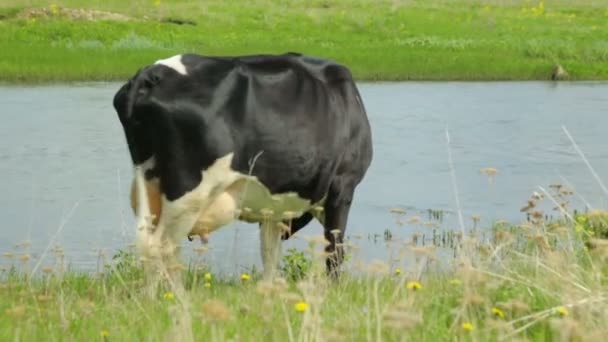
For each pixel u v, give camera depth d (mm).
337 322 6734
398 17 45500
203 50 37031
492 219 15406
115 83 31438
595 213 9227
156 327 6738
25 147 20625
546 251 8992
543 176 18781
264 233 10242
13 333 6887
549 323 6715
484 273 7770
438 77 34406
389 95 29812
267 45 38500
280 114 9469
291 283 9523
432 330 6645
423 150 21219
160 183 9062
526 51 38969
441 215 15688
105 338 6555
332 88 10133
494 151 21219
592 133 23609
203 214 9203
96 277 10375
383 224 15094
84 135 22109
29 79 31641
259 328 6566
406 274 8766
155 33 39281
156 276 8727
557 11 50094
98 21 40188
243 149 9258
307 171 9742
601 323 6555
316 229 14422
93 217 15312
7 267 12125
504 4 51438
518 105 27969
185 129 8953
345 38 41125
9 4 41688
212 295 8523
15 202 16141
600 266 8586
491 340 6562
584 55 38500
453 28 43906
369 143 10539
